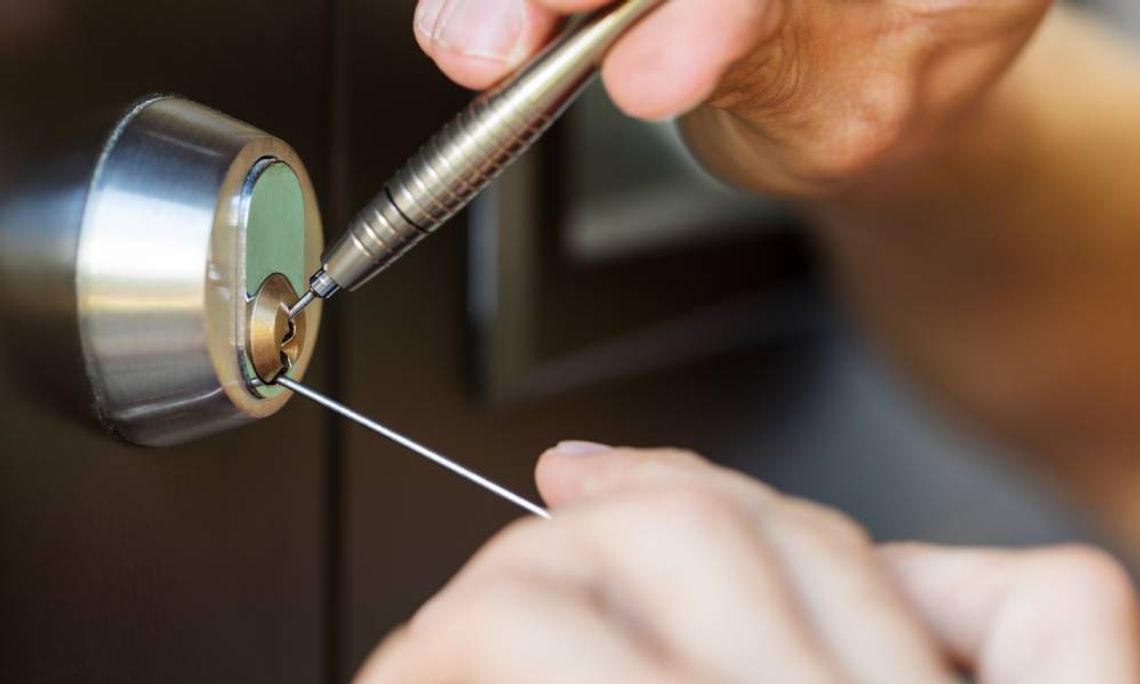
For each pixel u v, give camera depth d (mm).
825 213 516
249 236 273
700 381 481
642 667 208
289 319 283
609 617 212
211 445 298
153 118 273
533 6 281
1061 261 545
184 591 294
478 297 375
